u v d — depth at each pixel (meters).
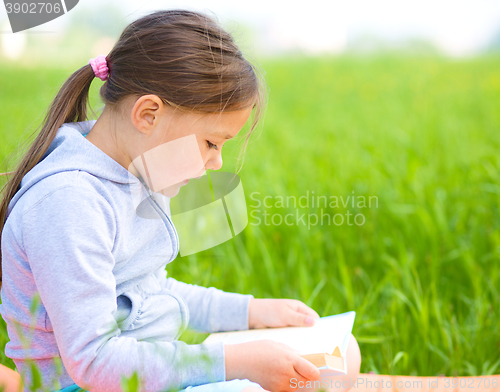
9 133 3.61
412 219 2.72
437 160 3.70
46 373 1.03
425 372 1.66
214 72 1.06
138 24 1.12
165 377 0.97
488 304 1.88
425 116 5.40
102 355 0.94
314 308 2.08
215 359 1.02
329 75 8.88
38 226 0.96
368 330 1.84
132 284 1.12
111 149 1.10
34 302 0.90
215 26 1.14
